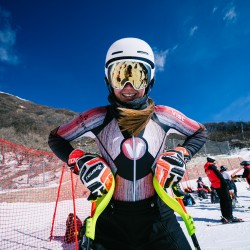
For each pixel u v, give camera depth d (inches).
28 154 571.2
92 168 53.4
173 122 63.6
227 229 212.1
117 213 58.5
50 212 334.6
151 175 59.8
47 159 608.1
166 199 55.2
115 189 59.1
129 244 58.4
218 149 1138.0
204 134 67.2
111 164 59.2
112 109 60.9
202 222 255.4
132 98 59.6
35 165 577.9
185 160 59.3
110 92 62.1
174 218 61.9
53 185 518.0
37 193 440.8
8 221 280.7
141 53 58.5
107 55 61.1
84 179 53.1
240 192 535.5
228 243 166.7
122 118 57.4
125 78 57.9
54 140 62.2
